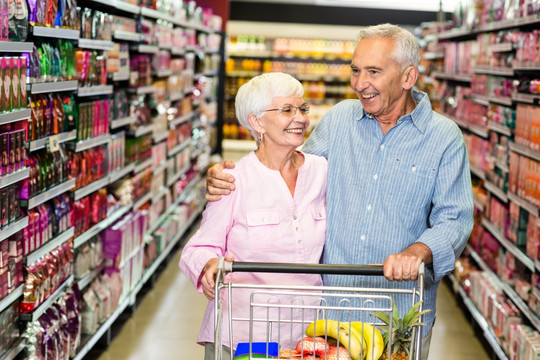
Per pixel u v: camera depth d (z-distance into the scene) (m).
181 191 8.86
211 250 2.79
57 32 4.02
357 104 3.10
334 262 2.98
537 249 4.67
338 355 2.40
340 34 16.03
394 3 15.15
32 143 3.74
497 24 6.00
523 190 5.05
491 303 5.48
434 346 5.62
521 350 4.59
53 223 4.14
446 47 8.45
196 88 10.21
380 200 2.94
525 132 5.09
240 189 2.83
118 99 5.53
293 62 16.92
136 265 6.09
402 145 2.94
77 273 4.75
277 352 2.49
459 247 2.81
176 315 6.16
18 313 3.73
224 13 13.30
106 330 5.28
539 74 5.32
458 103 7.84
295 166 2.92
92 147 4.92
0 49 3.21
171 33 7.96
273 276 2.81
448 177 2.90
